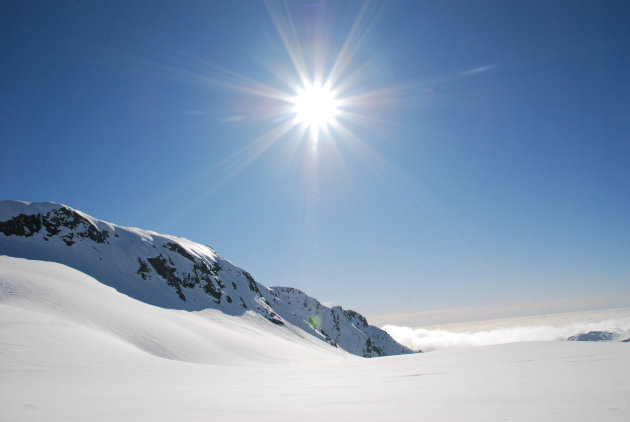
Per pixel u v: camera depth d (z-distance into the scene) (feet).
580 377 35.68
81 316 102.01
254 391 35.55
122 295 172.55
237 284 375.04
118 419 21.45
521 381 35.81
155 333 116.67
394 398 28.96
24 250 218.79
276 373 61.72
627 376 34.17
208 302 283.18
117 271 250.57
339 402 27.55
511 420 19.06
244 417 21.90
